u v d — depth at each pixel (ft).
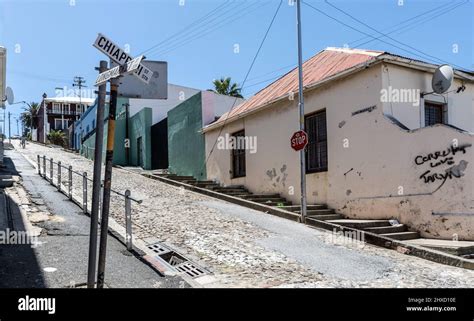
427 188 32.07
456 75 39.93
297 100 45.01
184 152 70.69
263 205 41.19
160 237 27.84
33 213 30.55
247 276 21.42
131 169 84.79
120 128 97.19
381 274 22.94
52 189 41.78
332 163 40.27
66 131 179.52
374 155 36.09
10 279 18.57
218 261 23.70
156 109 89.71
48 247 23.26
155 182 58.65
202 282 20.25
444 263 26.08
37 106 237.25
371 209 36.29
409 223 33.24
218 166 60.29
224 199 46.34
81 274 19.54
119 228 29.17
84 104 202.90
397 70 36.40
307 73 47.73
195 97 67.41
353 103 38.14
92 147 102.94
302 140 36.09
